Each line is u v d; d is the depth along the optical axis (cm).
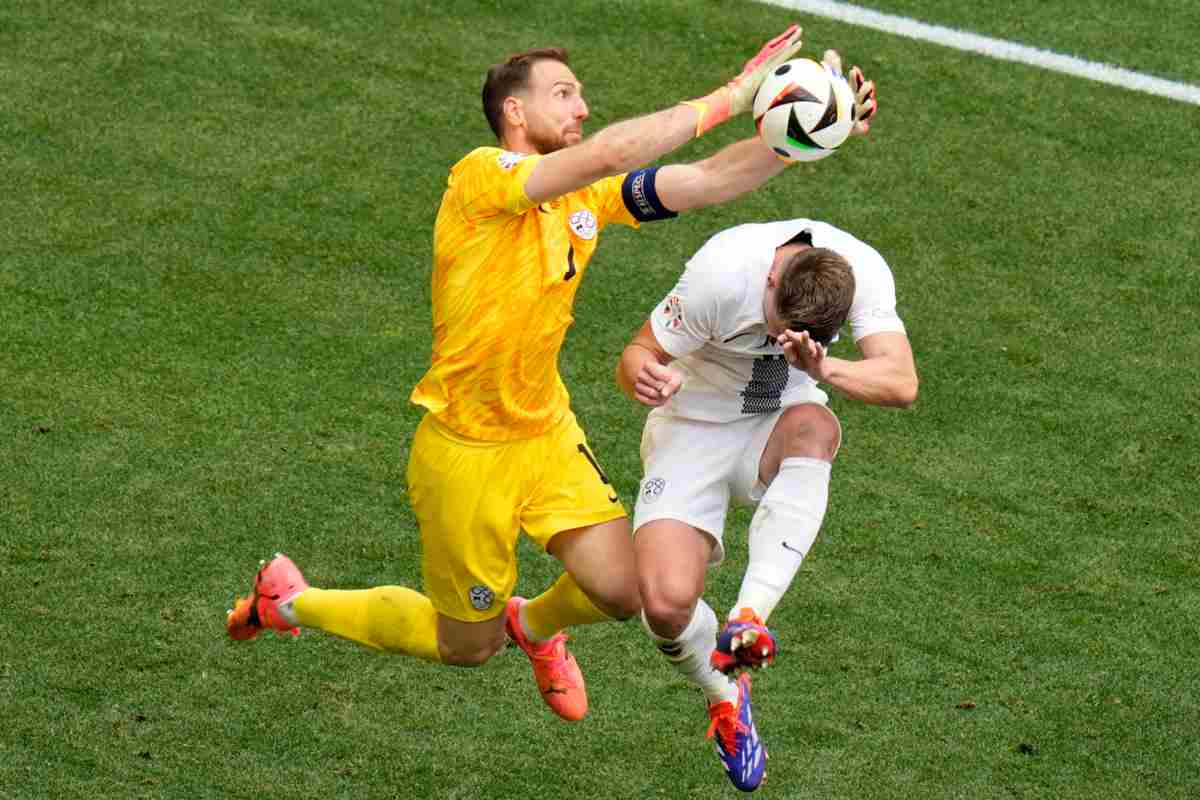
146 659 2072
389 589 1859
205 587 2177
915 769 1997
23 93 3127
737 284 1678
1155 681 2130
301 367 2567
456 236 1645
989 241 2934
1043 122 3222
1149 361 2694
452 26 3359
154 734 1975
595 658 2139
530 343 1680
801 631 2175
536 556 2295
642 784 1966
